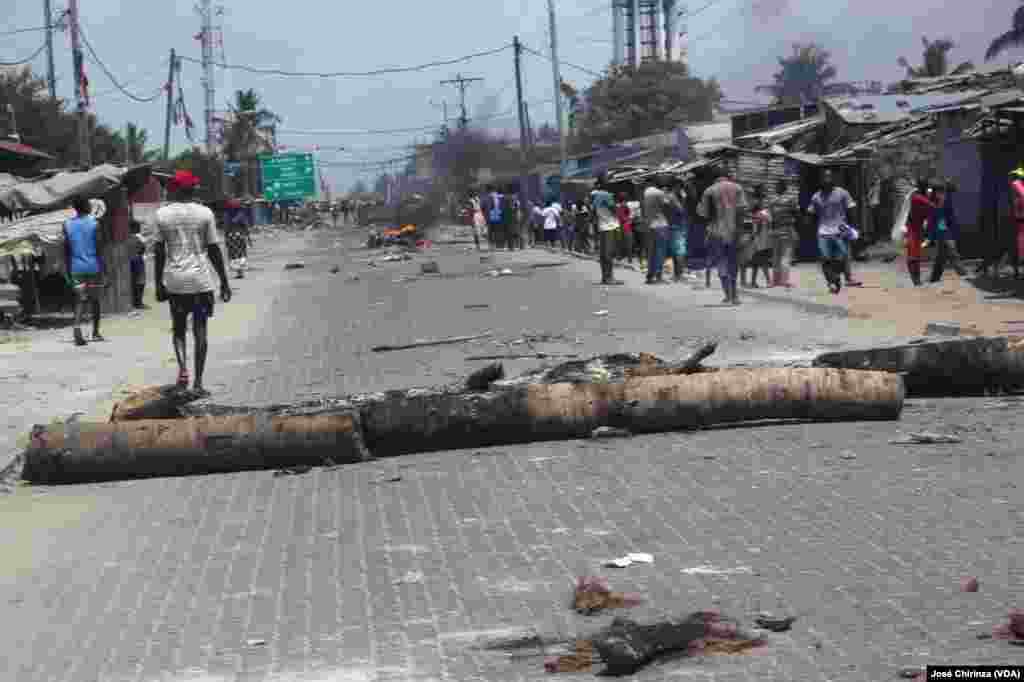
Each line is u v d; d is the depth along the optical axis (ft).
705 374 36.17
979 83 151.74
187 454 34.68
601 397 35.88
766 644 18.02
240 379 54.44
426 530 26.35
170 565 24.90
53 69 212.64
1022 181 75.25
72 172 102.99
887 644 17.66
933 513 25.22
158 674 18.45
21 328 83.10
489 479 31.32
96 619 21.58
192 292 47.85
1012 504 25.54
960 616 18.69
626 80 370.53
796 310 71.87
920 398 39.83
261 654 19.02
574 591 21.01
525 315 76.54
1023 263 81.82
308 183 398.83
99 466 34.78
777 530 24.57
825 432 34.65
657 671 17.28
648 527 25.41
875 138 128.47
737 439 34.42
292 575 23.45
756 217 87.35
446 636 19.30
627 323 68.44
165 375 57.00
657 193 98.78
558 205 180.24
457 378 49.32
